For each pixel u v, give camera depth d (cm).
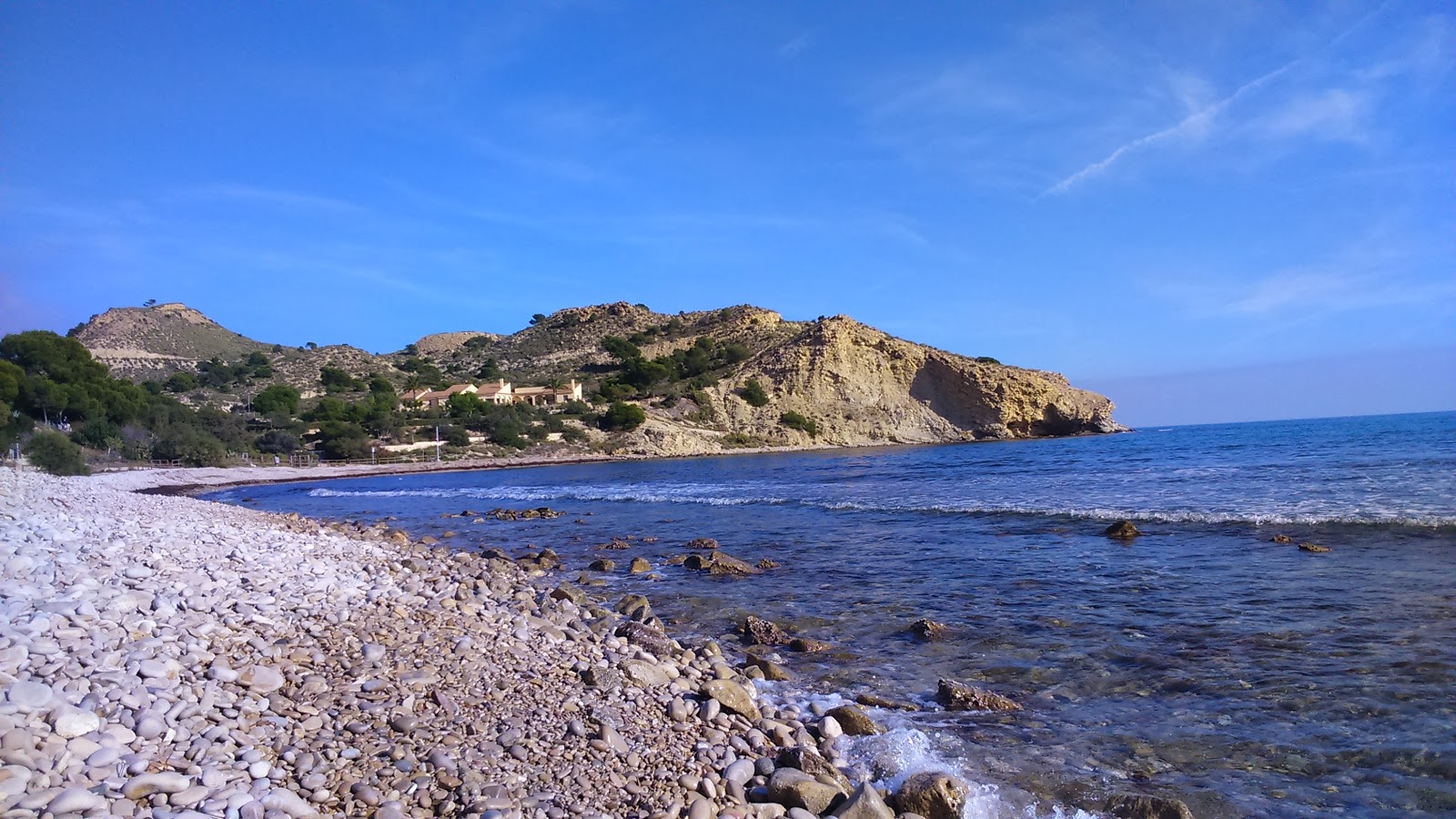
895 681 880
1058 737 695
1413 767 595
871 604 1252
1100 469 3788
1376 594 1089
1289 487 2411
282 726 578
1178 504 2153
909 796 570
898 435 10425
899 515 2366
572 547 2066
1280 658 859
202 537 1365
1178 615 1064
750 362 11750
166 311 16838
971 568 1496
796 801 570
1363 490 2191
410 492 4622
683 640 1098
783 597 1343
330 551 1482
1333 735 658
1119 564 1431
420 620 923
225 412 8444
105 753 470
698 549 1920
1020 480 3403
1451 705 699
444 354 17188
